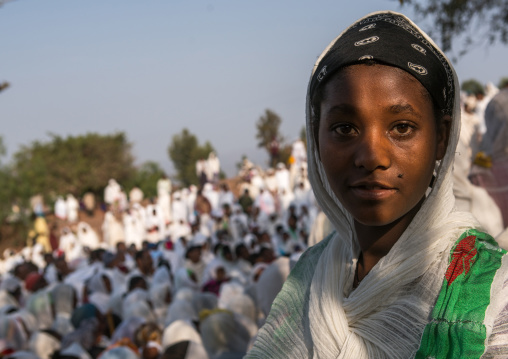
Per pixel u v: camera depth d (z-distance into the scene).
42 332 6.25
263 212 17.47
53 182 30.91
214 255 10.95
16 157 30.94
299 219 15.07
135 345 5.61
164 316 7.46
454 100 0.92
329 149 0.89
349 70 0.87
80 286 9.00
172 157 39.38
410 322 0.83
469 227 0.88
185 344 4.49
